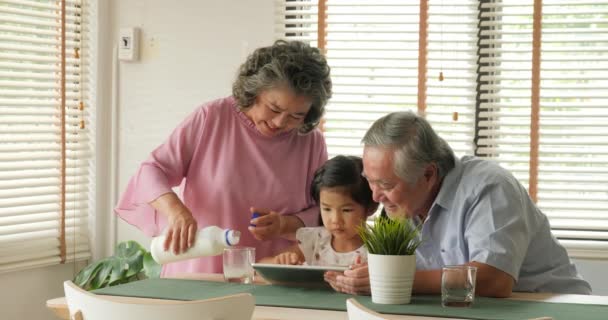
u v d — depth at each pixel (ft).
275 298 6.05
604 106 10.43
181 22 11.27
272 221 7.69
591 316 5.39
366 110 11.13
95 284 10.96
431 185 6.52
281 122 7.34
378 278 5.82
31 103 10.69
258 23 11.02
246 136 7.93
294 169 8.09
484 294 6.15
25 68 10.63
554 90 10.65
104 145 11.57
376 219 6.14
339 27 11.21
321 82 7.28
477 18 10.85
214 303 4.63
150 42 11.40
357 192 7.54
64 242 11.15
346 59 11.19
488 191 6.38
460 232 6.47
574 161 10.51
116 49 11.46
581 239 10.51
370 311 4.39
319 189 7.69
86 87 11.46
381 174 6.28
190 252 6.98
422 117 6.47
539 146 10.66
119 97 11.50
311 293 6.30
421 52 10.93
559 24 10.63
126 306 4.73
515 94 10.74
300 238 7.89
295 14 11.11
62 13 11.05
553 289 6.80
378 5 11.01
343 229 7.62
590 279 10.36
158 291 6.35
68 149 11.23
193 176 8.02
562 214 10.54
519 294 6.34
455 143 10.92
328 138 11.21
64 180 11.10
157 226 7.87
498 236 6.16
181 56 11.28
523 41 10.63
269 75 7.08
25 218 10.68
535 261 6.80
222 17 11.12
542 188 10.59
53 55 11.07
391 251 5.80
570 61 10.61
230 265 6.77
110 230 11.61
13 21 10.46
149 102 11.43
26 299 10.78
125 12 11.46
